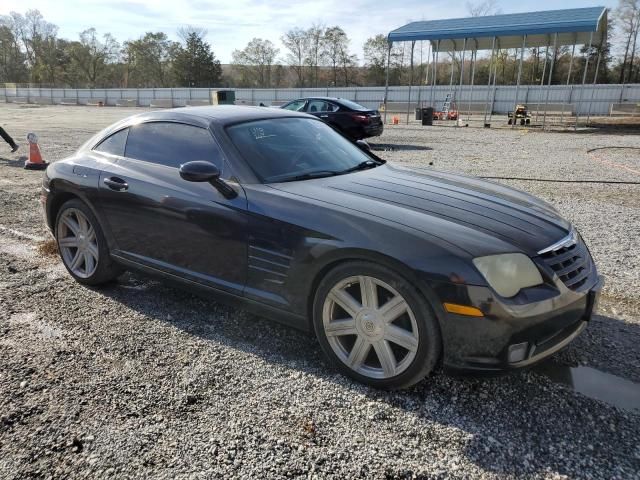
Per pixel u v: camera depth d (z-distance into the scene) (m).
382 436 2.27
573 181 8.83
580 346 3.07
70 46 81.56
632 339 3.15
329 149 3.67
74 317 3.44
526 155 12.77
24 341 3.10
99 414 2.40
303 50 74.50
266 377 2.73
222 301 3.18
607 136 18.58
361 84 73.62
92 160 3.86
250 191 2.96
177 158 3.41
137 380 2.69
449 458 2.14
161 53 82.12
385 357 2.55
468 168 10.45
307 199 2.79
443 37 22.09
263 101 45.06
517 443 2.22
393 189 3.00
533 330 2.30
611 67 57.66
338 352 2.73
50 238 5.18
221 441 2.23
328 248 2.57
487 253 2.31
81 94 51.53
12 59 86.38
